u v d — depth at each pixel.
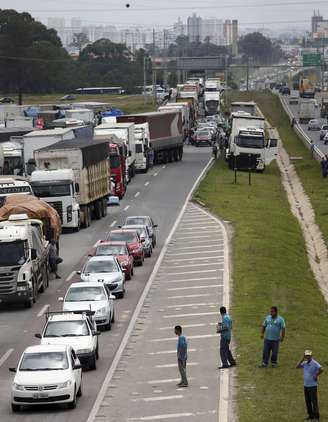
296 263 72.38
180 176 125.69
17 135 136.50
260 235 80.25
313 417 33.47
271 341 41.09
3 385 40.66
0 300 56.84
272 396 36.69
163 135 140.62
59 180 84.38
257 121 135.88
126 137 120.19
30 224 61.53
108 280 58.09
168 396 37.81
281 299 57.06
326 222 95.31
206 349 45.75
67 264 70.69
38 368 36.84
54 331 42.88
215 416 34.62
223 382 39.22
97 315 50.09
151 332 50.12
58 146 88.94
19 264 57.19
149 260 70.88
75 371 37.38
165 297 58.50
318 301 60.53
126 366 43.38
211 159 148.25
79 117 171.50
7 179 83.94
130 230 70.81
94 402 37.41
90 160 89.19
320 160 142.25
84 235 83.44
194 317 52.84
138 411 35.88
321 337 49.16
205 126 179.38
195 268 66.94
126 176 114.62
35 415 35.84
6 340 49.34
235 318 51.19
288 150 171.25
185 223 88.06
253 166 132.00
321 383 39.41
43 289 61.56
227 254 71.56
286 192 118.75
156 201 103.19
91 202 89.94
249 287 59.75
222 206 97.25
